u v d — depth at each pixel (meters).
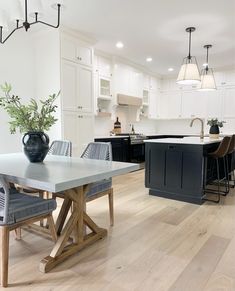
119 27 3.68
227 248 2.11
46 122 2.21
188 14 3.23
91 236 2.20
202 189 3.29
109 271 1.78
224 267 1.82
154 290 1.57
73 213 2.03
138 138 5.84
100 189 2.41
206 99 6.53
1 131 3.63
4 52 3.63
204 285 1.62
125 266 1.84
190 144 3.26
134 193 3.82
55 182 1.40
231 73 6.11
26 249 2.09
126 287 1.60
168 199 3.51
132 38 4.14
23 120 2.12
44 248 2.11
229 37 4.05
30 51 3.95
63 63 3.72
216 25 3.57
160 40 4.23
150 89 6.76
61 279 1.68
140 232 2.42
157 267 1.83
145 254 2.01
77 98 4.00
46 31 3.74
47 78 3.84
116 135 5.62
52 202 1.91
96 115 5.01
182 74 3.38
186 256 1.98
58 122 3.75
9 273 1.74
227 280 1.67
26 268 1.81
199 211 3.02
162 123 7.70
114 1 2.89
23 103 3.88
